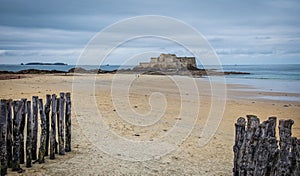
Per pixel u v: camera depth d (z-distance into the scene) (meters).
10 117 6.12
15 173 6.04
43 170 6.26
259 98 18.77
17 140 6.11
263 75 49.69
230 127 10.72
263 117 12.65
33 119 6.50
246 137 5.26
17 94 16.80
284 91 23.17
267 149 4.96
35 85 22.58
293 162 4.76
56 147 7.22
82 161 6.86
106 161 6.94
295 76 46.28
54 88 20.77
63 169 6.35
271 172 4.92
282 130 4.85
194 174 6.32
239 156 5.46
